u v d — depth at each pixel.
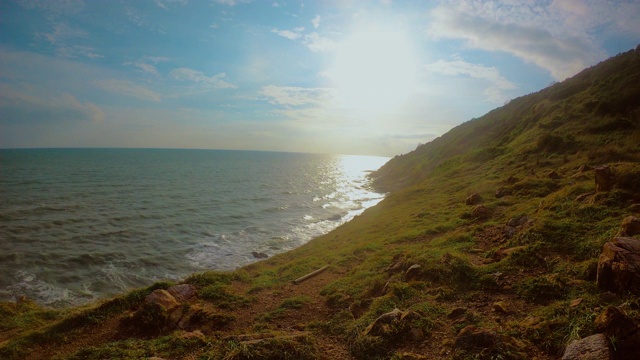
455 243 11.89
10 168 76.62
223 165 120.19
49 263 19.02
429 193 24.89
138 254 21.02
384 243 14.46
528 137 28.33
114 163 110.12
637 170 11.68
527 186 16.81
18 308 12.65
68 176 62.53
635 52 31.34
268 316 8.67
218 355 6.30
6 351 7.64
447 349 5.73
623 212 9.92
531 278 7.71
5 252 20.17
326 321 8.00
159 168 94.38
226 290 10.51
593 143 20.86
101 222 28.45
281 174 88.44
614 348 4.43
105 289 16.09
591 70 35.03
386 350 6.09
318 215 33.94
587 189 12.70
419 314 6.94
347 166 148.00
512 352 5.13
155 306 8.62
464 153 36.81
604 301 5.93
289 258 16.77
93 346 7.62
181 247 22.70
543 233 9.89
